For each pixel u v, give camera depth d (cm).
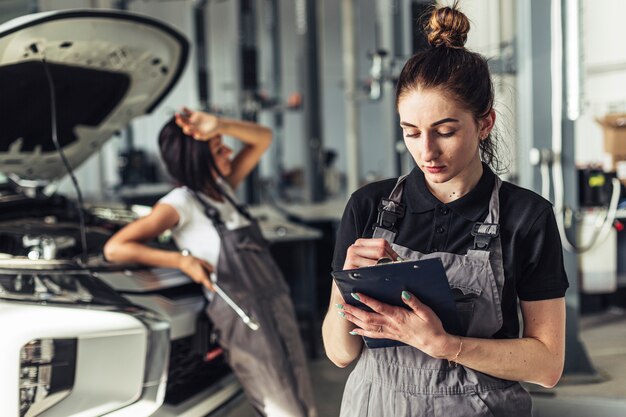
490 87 124
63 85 278
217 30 1016
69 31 252
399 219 136
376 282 120
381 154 1055
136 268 262
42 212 327
